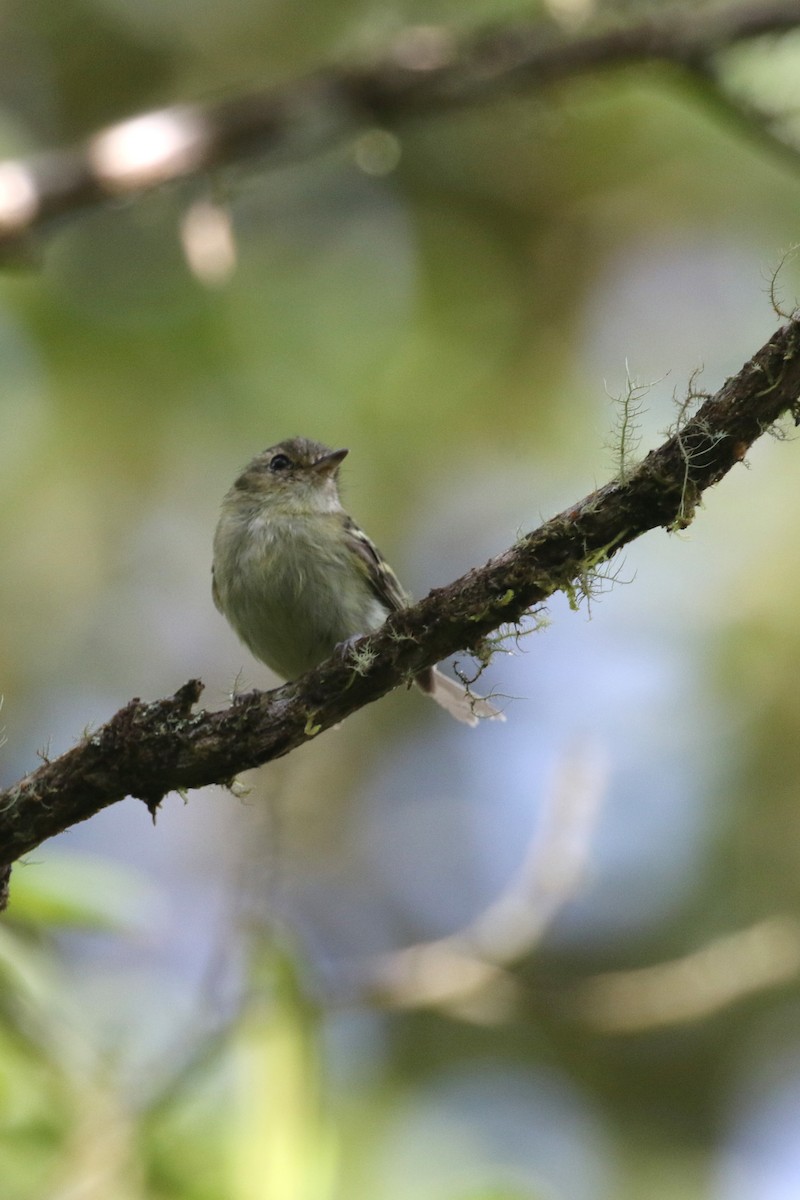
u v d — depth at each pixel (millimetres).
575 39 10539
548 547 5359
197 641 14453
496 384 14789
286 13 14922
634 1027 8922
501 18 11938
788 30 10289
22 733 13695
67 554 14289
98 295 14141
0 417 14094
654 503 5230
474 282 15133
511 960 8766
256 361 14383
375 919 13914
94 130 15258
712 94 10500
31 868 6777
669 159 14867
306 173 15320
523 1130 12234
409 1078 12094
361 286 14945
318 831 14156
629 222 15289
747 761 12984
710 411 5148
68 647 14180
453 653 5551
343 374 14523
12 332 13977
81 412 14180
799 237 14852
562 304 15117
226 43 15078
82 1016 7625
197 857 13938
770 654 13188
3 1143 7145
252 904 7805
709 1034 13047
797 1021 13023
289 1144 6859
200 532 14469
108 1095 7414
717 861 12844
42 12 15133
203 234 9852
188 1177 7094
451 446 14695
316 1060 7234
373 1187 9070
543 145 14250
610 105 14266
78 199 9906
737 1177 12469
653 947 12672
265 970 7680
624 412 5383
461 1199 8086
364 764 14492
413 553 14453
